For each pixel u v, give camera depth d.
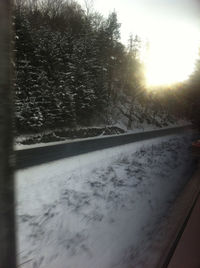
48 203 7.12
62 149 12.90
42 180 8.73
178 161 16.47
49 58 20.95
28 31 19.61
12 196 1.78
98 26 35.22
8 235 1.77
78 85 23.44
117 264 5.26
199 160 15.92
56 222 6.35
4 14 1.65
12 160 1.76
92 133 22.58
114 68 34.22
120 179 10.41
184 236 5.68
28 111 17.22
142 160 14.34
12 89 1.78
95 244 5.89
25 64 18.50
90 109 24.61
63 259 5.20
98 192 8.66
